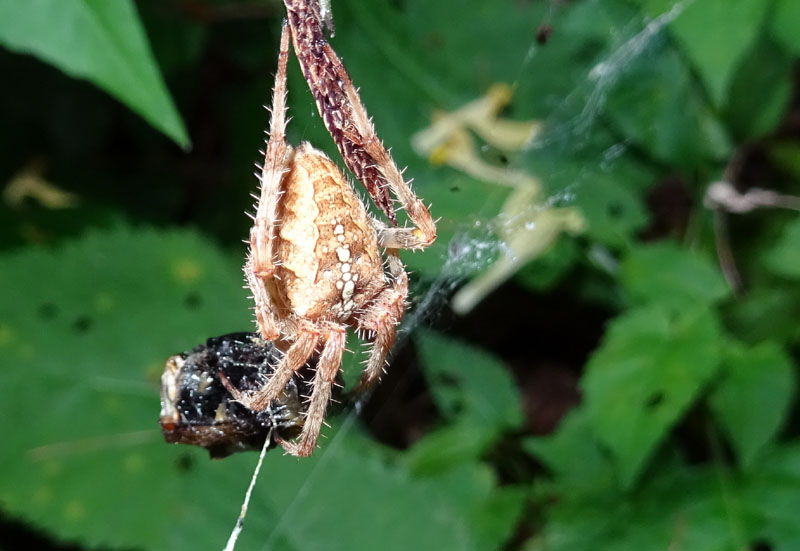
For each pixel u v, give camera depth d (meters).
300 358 0.06
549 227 0.10
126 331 0.10
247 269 0.06
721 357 0.09
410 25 0.11
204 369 0.06
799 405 0.10
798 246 0.09
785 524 0.09
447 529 0.09
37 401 0.10
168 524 0.09
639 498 0.09
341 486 0.09
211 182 0.13
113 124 0.13
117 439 0.10
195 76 0.14
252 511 0.09
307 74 0.06
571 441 0.10
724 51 0.08
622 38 0.10
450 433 0.10
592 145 0.11
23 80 0.12
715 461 0.09
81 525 0.09
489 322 0.12
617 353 0.09
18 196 0.12
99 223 0.11
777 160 0.11
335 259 0.07
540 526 0.10
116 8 0.06
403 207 0.07
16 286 0.10
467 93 0.11
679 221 0.11
